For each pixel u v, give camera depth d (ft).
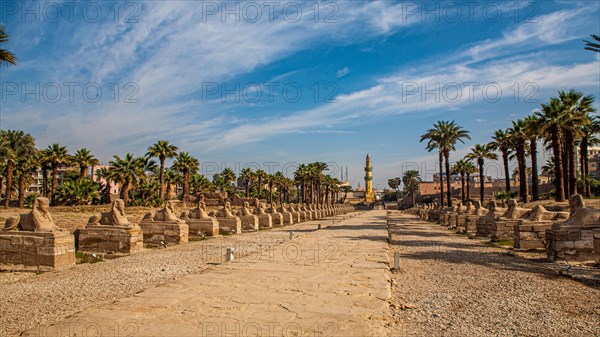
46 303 29.17
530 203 137.59
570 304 28.63
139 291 30.96
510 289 33.47
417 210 257.34
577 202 49.21
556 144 116.16
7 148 148.36
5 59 53.88
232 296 29.17
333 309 26.03
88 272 41.50
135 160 172.55
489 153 195.83
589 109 114.83
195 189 240.94
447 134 175.83
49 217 46.42
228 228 95.45
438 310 27.17
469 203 114.11
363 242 70.13
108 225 57.72
